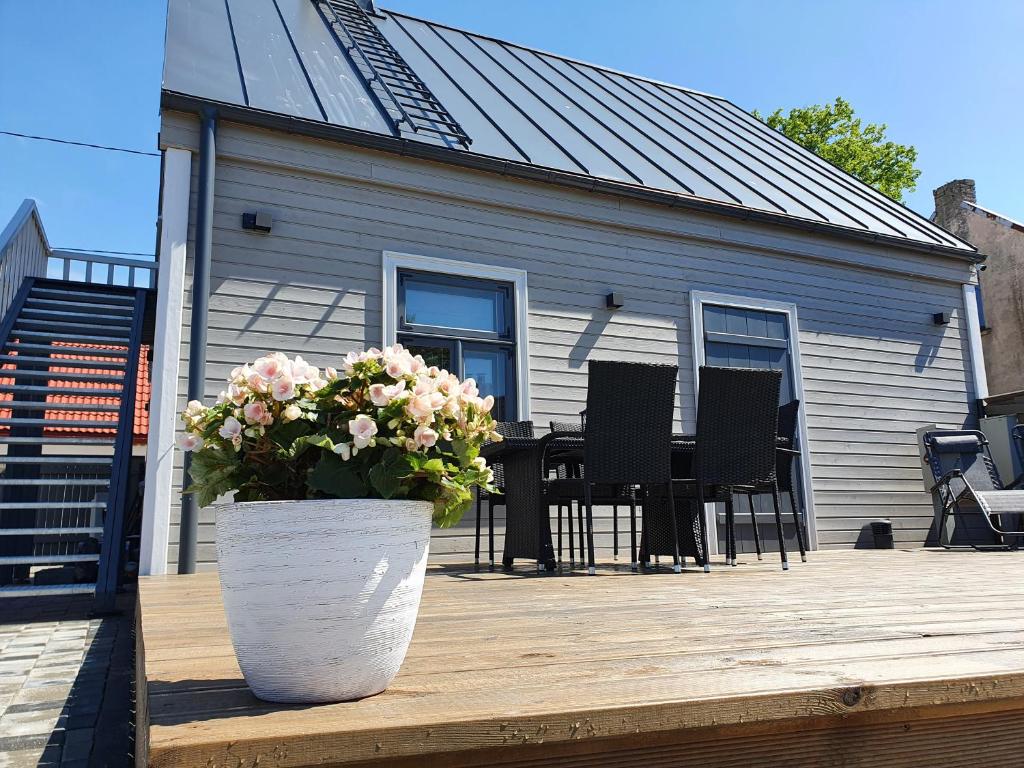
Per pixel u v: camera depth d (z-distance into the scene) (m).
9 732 2.27
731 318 6.76
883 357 7.43
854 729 1.24
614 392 3.78
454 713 1.07
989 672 1.33
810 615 2.18
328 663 1.17
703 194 6.84
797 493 6.78
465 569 4.38
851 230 7.21
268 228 5.07
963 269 8.01
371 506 1.25
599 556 5.63
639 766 1.11
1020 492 6.42
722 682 1.26
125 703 2.59
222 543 1.26
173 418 4.61
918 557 5.34
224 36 6.36
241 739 0.96
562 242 6.12
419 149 5.53
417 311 5.55
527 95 7.91
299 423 1.35
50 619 4.44
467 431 1.44
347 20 8.14
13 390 5.38
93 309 6.46
